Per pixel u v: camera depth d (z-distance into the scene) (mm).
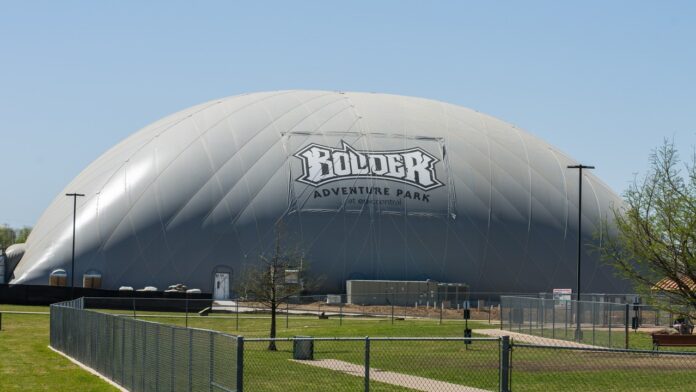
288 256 73375
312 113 86625
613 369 28781
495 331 48906
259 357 32969
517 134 93312
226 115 86750
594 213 87938
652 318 57875
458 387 24234
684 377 26719
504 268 83000
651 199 29969
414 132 86625
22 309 67500
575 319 50250
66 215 82250
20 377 28266
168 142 84250
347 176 81875
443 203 82938
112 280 78000
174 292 72875
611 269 86312
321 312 69250
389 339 19484
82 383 26766
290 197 80438
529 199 85938
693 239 28672
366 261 80062
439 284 79125
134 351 24641
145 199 80250
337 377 26547
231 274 78375
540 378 26547
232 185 80750
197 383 19859
